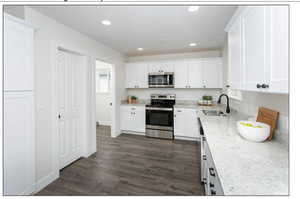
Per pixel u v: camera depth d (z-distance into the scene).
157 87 4.02
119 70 4.02
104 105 5.28
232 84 1.70
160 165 2.40
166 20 2.11
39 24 1.83
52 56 2.00
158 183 1.93
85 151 2.72
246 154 1.00
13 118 1.47
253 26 1.12
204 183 1.77
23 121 1.57
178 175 2.11
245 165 0.85
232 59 1.70
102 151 2.97
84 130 2.72
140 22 2.17
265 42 0.94
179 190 1.79
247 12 1.23
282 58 0.78
